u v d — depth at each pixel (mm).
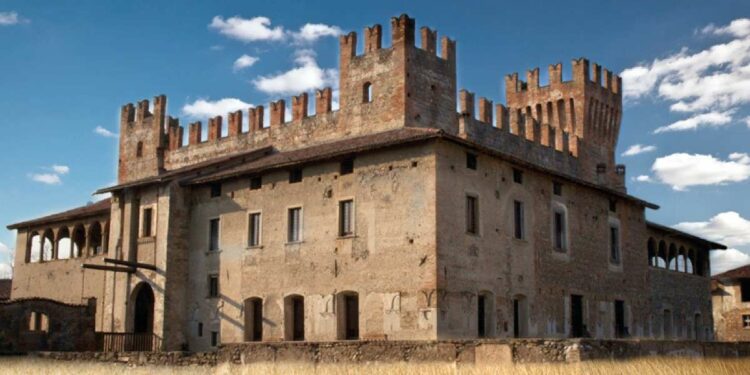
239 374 36125
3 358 48406
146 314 56500
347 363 38094
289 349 40625
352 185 47750
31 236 71500
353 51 56688
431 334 42688
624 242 61281
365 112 54875
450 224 44688
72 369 41344
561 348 33594
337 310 47000
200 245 54906
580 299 55094
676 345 38812
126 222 57156
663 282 68875
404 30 53781
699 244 77125
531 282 50219
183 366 43031
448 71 56688
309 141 57969
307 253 49062
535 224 51562
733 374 31281
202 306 53875
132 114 73438
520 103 77312
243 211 53062
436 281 43000
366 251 46312
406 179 45406
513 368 31516
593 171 72312
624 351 35312
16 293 71000
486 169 48156
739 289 85188
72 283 66188
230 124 63844
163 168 61750
